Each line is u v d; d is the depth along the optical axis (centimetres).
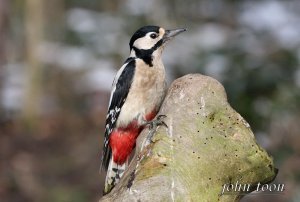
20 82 2008
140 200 548
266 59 1212
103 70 2025
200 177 571
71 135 1856
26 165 1661
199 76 633
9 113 1945
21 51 2052
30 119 1902
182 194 553
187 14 1878
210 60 1253
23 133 1870
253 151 599
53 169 1645
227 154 589
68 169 1647
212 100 615
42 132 1878
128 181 571
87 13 2058
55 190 1540
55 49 2034
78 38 2003
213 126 600
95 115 1948
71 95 2008
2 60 1956
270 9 1628
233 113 614
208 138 592
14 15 2003
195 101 613
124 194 558
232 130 602
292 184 1188
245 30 1427
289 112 1177
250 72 1166
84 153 1734
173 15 1886
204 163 578
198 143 588
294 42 1358
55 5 2044
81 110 1977
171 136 593
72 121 1928
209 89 621
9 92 1992
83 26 1998
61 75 2025
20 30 2025
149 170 565
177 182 557
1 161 1684
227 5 1761
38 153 1742
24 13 1975
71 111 1973
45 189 1550
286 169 1221
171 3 1892
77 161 1689
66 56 2028
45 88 2009
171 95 628
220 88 625
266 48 1273
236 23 1730
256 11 1659
